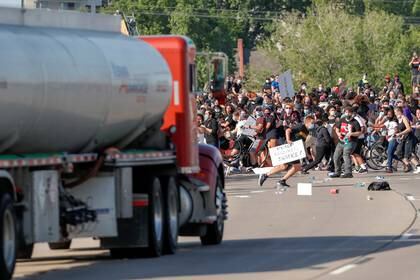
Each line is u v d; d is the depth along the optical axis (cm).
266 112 7925
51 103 3294
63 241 3988
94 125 3556
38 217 3331
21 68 3159
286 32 19000
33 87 3200
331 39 18500
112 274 3319
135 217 3747
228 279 3189
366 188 6725
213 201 4247
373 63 18562
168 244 3891
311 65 18500
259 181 7031
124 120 3731
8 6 3388
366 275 3294
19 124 3194
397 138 8044
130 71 3712
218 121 8200
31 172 3328
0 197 3081
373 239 4259
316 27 18812
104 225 3653
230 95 9869
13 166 3191
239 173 8300
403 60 18650
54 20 3531
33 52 3241
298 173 8106
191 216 4184
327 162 8275
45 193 3356
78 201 3559
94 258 3841
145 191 3766
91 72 3481
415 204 5703
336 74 18512
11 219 3125
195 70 4216
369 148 8275
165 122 4053
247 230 4728
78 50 3466
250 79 18900
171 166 4009
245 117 8388
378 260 3644
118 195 3684
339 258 3694
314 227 4750
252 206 5772
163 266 3519
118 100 3641
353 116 7675
